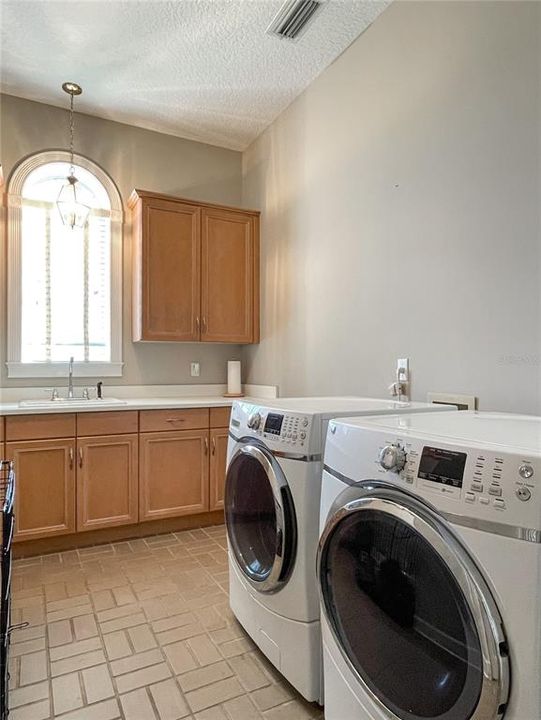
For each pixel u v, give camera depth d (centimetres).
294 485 145
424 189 210
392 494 104
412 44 216
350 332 260
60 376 325
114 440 283
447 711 89
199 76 289
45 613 198
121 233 347
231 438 191
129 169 351
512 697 78
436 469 95
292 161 320
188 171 373
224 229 356
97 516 278
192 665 164
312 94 296
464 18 190
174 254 337
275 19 239
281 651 150
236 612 186
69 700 146
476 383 183
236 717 140
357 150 254
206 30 247
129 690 151
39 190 329
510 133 171
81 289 340
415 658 98
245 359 390
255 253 367
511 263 171
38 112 320
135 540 288
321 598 127
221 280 354
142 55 268
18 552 262
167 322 333
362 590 113
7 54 267
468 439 99
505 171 173
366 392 246
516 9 169
